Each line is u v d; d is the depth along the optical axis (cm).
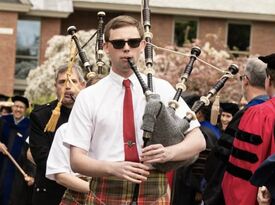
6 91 3906
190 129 528
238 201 666
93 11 4081
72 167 531
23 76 4019
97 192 537
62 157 716
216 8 4016
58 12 3934
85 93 539
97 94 537
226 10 4012
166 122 508
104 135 532
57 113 661
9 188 1332
